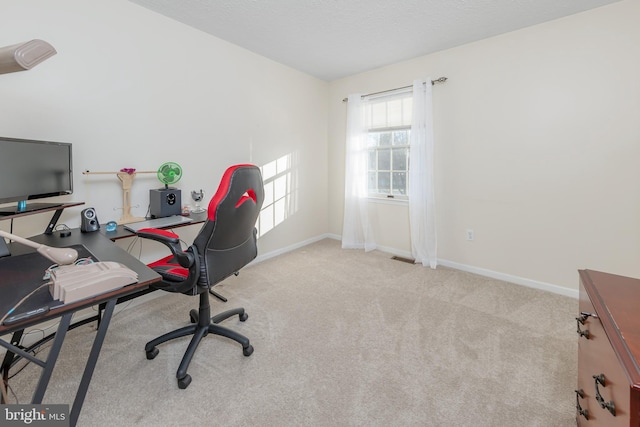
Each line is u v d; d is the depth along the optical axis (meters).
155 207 2.28
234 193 1.45
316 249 3.86
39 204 1.71
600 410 0.92
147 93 2.30
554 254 2.56
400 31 2.60
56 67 1.84
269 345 1.81
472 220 2.99
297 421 1.28
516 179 2.69
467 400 1.39
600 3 2.17
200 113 2.66
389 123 3.50
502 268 2.85
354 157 3.75
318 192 4.16
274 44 2.88
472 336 1.90
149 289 1.62
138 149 2.28
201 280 1.45
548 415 1.30
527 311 2.22
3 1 1.64
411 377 1.54
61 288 0.87
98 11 2.00
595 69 2.25
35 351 1.71
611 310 0.90
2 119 1.68
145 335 1.91
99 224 2.04
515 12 2.29
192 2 2.17
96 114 2.04
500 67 2.68
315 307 2.29
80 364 1.62
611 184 2.27
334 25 2.50
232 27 2.54
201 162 2.70
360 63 3.38
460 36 2.70
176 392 1.43
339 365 1.63
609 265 2.32
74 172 1.97
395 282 2.78
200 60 2.62
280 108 3.45
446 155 3.09
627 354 0.72
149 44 2.28
